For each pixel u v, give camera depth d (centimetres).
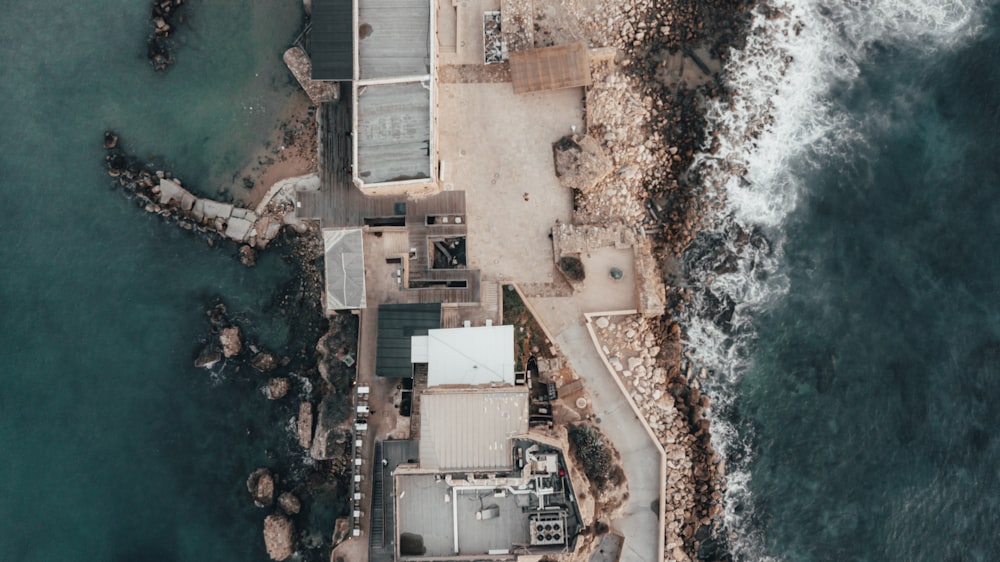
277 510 7131
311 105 7356
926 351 7244
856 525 7150
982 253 7294
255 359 7244
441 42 7138
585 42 7206
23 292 7362
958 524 7075
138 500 7212
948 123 7425
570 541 6256
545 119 7156
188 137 7450
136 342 7331
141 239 7425
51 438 7244
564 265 7006
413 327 6812
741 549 7188
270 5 7425
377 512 6788
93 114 7475
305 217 7188
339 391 7012
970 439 7138
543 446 6256
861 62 7475
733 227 7319
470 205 7119
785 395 7275
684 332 7262
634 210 7238
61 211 7431
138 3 7494
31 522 7181
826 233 7369
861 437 7225
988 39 7469
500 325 6869
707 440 7131
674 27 7369
